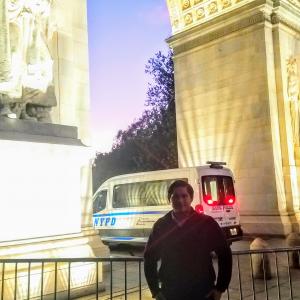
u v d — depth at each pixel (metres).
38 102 8.52
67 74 9.72
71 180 8.83
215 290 4.40
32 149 8.09
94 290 8.77
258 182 19.27
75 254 8.45
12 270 7.38
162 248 4.49
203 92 21.84
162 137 42.59
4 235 7.54
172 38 23.30
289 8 20.25
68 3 9.97
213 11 21.62
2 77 7.82
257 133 19.50
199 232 4.43
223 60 21.11
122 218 18.22
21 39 8.25
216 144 21.09
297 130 19.84
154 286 4.54
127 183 18.44
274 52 19.88
